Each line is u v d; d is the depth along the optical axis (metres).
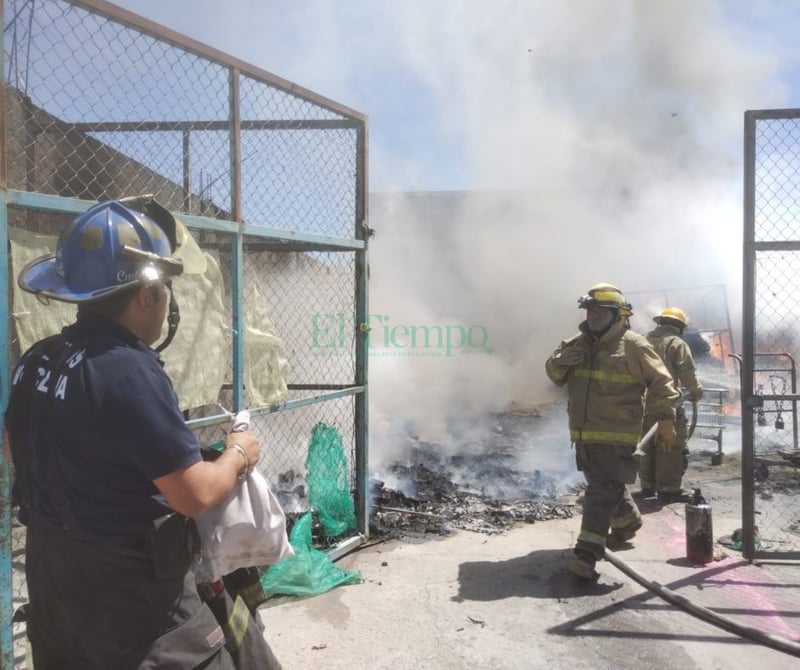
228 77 3.53
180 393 3.17
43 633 1.77
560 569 4.18
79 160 3.26
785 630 3.38
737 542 4.61
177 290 3.18
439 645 3.22
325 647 3.18
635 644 3.23
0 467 2.39
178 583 1.69
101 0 2.83
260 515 1.85
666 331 6.08
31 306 2.54
